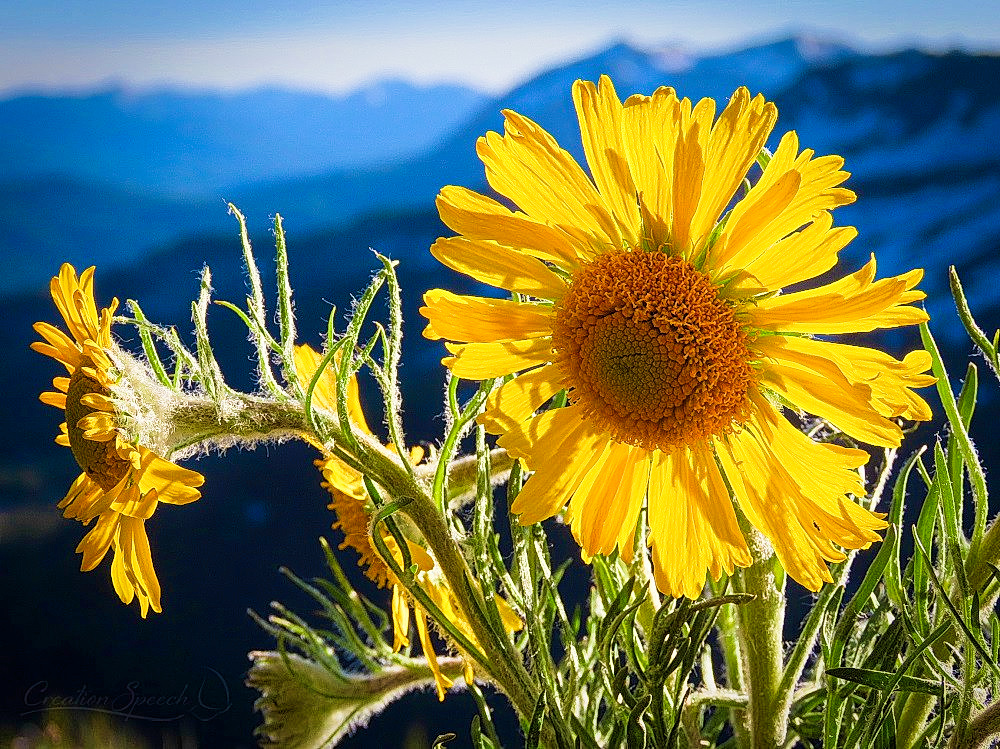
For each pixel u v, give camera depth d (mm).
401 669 224
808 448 166
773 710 176
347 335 170
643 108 168
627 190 172
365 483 171
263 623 228
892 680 160
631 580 172
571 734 181
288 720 221
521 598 178
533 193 174
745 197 165
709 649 201
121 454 163
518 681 172
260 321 175
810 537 165
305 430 175
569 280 179
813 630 177
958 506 173
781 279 164
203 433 174
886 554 173
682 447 175
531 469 175
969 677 159
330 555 217
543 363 179
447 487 187
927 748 174
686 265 172
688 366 171
